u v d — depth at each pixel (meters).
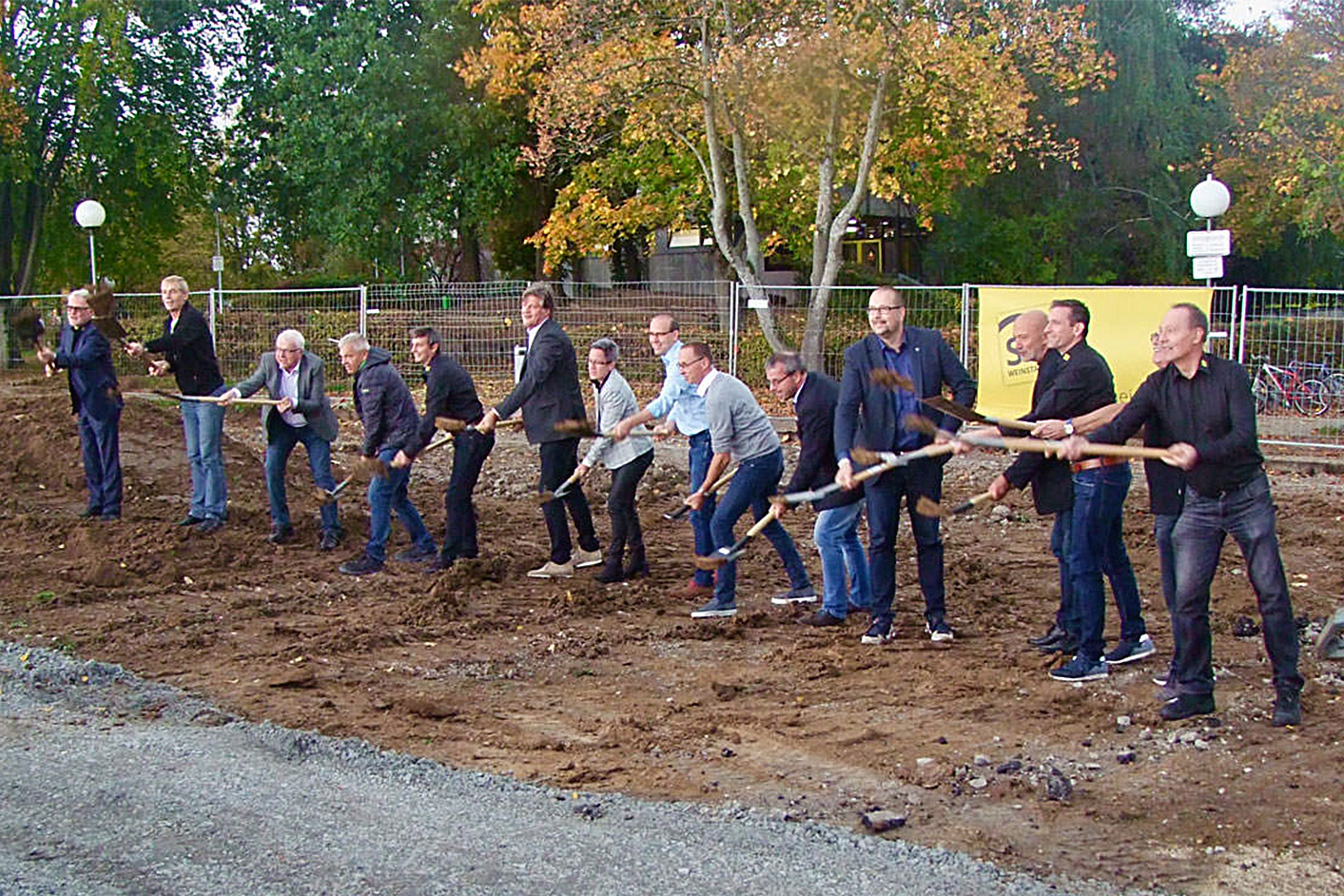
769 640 7.74
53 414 13.56
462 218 29.89
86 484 12.28
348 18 28.70
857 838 4.70
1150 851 4.67
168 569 9.25
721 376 8.24
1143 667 6.92
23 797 4.98
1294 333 15.82
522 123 28.39
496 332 20.36
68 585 8.82
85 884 4.23
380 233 29.83
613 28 20.48
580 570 9.63
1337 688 6.48
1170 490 6.50
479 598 8.75
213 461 10.35
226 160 32.69
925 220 25.05
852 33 18.88
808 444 7.89
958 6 19.45
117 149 29.56
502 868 4.38
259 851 4.50
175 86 31.25
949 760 5.56
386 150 28.64
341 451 15.52
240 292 20.50
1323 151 24.98
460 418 9.28
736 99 20.14
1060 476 6.57
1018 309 14.62
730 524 8.24
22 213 31.30
